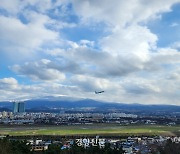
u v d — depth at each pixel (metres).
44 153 145.25
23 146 133.50
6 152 118.75
